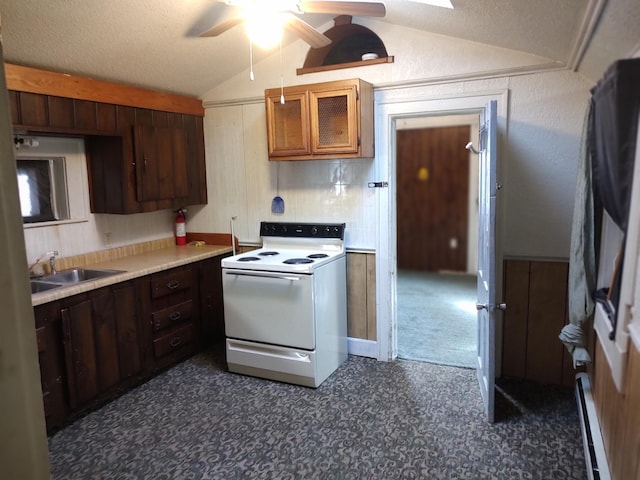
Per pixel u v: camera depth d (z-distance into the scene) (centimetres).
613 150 150
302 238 375
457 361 356
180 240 423
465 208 662
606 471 193
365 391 312
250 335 333
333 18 343
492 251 251
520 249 313
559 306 309
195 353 380
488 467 229
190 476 228
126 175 335
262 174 393
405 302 520
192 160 400
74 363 276
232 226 412
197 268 372
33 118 277
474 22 265
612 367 183
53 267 316
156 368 337
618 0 154
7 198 45
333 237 362
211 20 286
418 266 704
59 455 246
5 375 46
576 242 226
